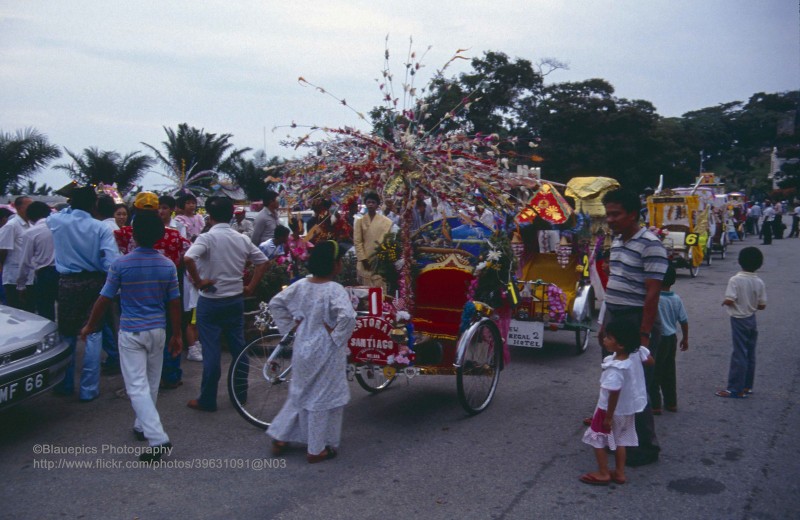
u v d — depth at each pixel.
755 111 94.56
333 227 8.38
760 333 8.34
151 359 4.70
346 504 3.82
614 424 4.11
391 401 5.87
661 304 5.29
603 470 4.09
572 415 5.47
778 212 27.86
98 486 4.07
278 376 5.19
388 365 5.09
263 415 5.26
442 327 5.79
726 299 5.84
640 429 4.39
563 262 8.02
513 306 6.25
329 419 4.45
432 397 5.99
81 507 3.79
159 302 4.68
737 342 5.79
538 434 5.01
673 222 16.44
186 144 31.70
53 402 5.74
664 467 4.35
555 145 32.41
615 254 4.52
